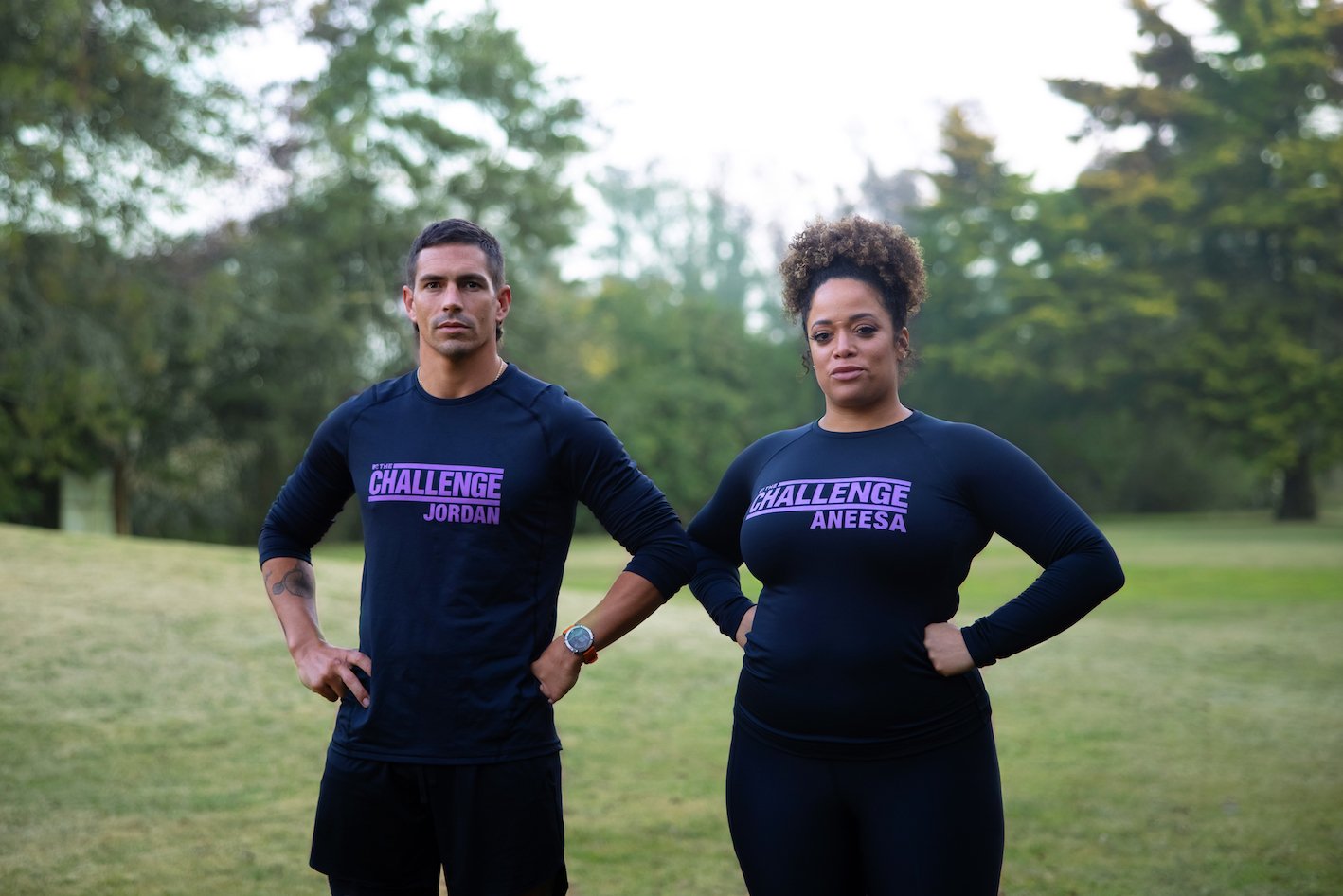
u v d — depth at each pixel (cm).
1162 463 4756
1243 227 3997
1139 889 456
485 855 264
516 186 3484
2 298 2273
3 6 2170
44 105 2195
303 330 3073
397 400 286
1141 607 1468
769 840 266
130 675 809
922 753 260
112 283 2469
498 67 3466
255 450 3328
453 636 265
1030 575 1878
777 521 275
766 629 274
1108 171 4297
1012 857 500
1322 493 5469
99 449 2998
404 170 3328
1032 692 896
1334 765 667
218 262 2834
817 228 287
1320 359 3872
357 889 272
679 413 4616
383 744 267
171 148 2589
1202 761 679
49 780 591
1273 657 1074
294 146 2998
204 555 1313
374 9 3434
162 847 495
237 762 638
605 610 274
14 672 788
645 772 651
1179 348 4066
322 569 1297
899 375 290
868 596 264
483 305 277
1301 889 454
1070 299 4203
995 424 4597
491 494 269
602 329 4641
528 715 268
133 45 2500
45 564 1138
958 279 4600
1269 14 4197
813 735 264
